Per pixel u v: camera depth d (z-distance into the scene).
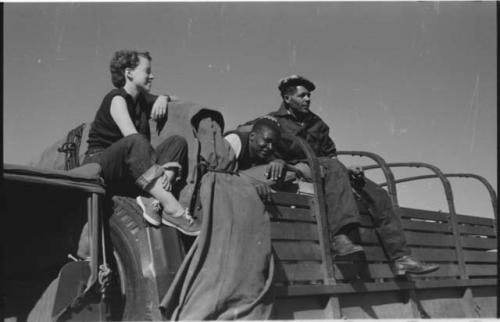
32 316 3.14
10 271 3.54
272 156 4.29
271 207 3.61
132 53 3.69
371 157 4.83
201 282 3.03
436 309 4.82
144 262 3.15
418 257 4.75
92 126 3.61
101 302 3.13
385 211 4.43
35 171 3.02
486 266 5.66
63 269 3.08
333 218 3.94
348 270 3.99
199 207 3.32
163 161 3.37
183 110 3.61
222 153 3.55
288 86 4.85
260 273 3.17
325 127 4.95
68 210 3.43
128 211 3.29
